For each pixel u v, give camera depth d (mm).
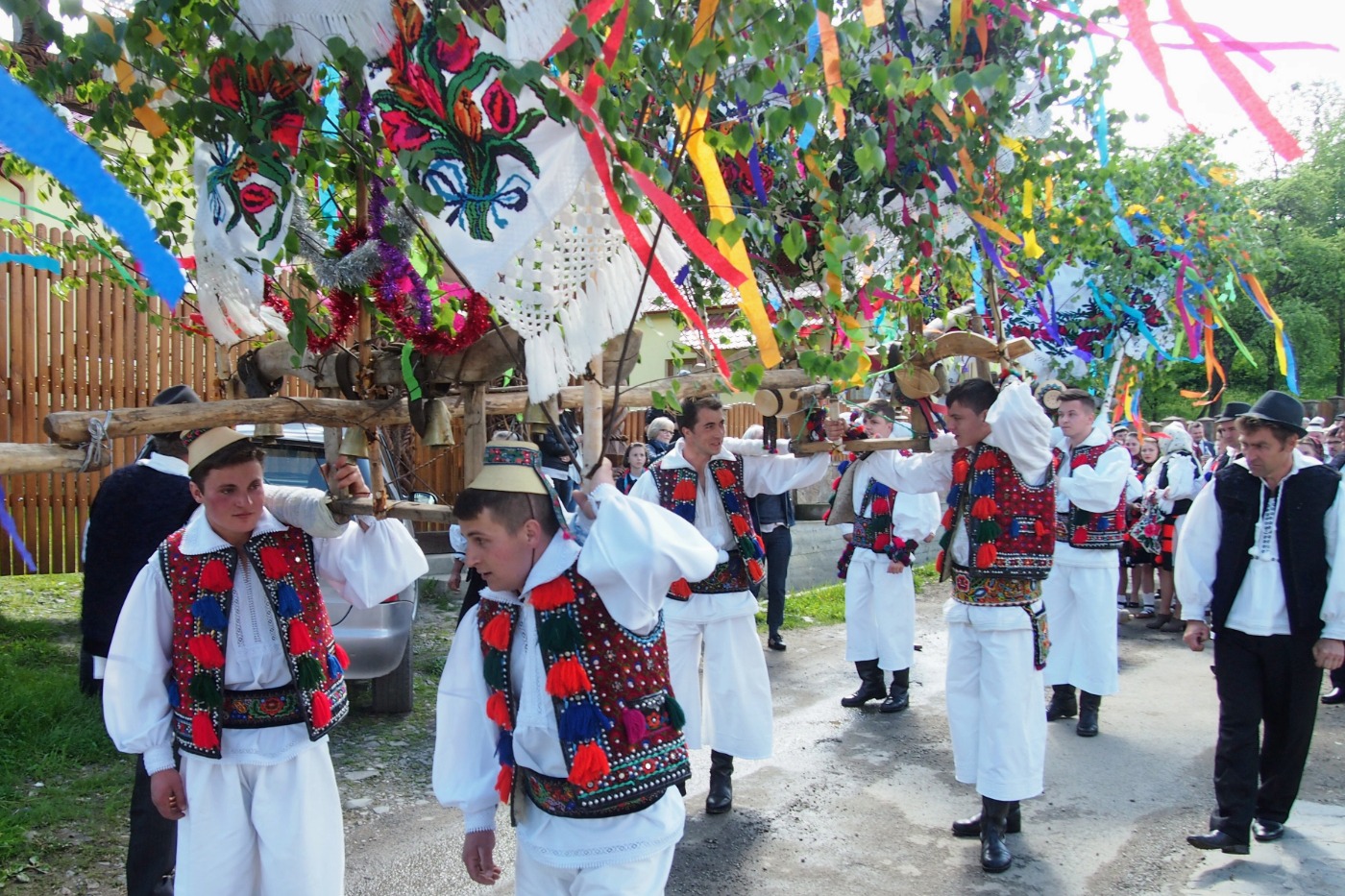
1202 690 6551
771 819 4293
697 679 4340
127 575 3135
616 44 1712
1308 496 3762
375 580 2654
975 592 3832
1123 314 4852
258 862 2566
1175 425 8805
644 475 4461
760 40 1811
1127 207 4703
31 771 4285
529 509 2150
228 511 2418
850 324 2389
